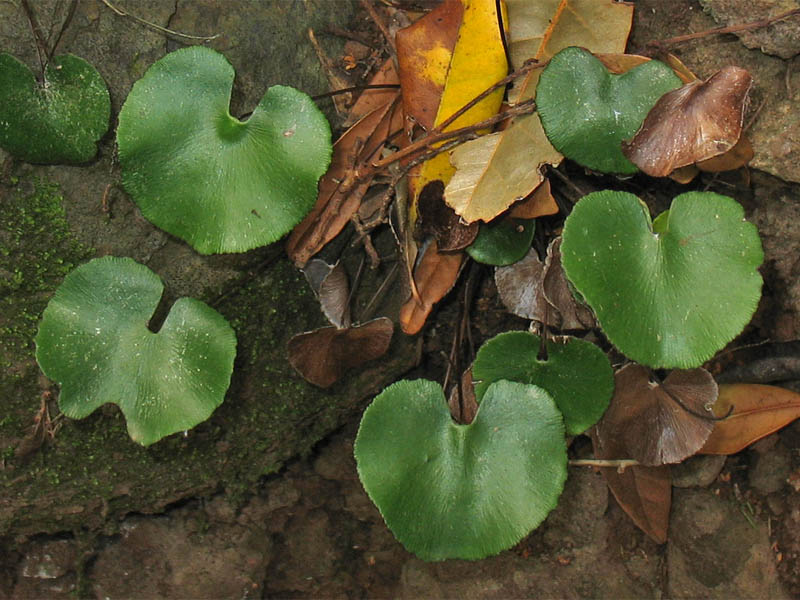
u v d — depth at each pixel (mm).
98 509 498
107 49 457
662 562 522
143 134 437
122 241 469
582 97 439
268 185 437
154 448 489
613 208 433
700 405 466
